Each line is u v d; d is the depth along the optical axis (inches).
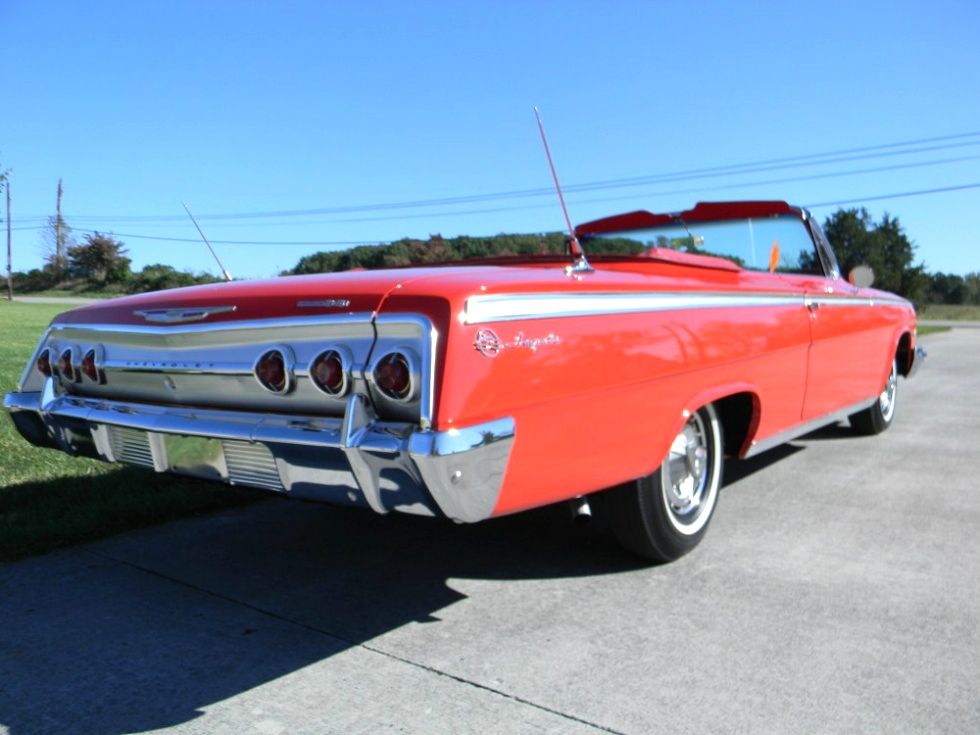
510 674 103.9
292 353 103.7
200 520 168.6
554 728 91.3
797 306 169.2
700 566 141.6
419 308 94.7
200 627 117.6
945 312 2349.9
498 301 98.2
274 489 109.0
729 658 107.7
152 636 114.7
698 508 146.7
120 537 157.6
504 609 124.2
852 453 231.3
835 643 111.8
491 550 150.4
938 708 95.4
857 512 173.0
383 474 94.9
